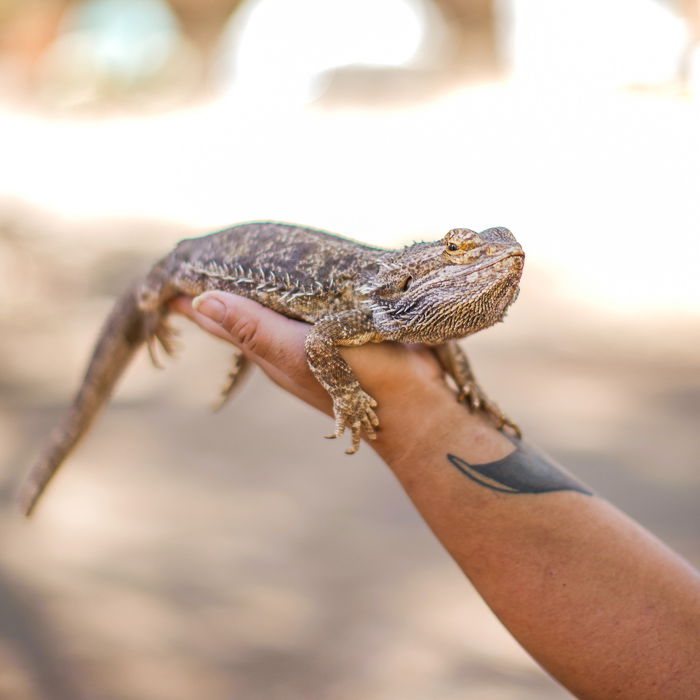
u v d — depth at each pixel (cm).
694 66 701
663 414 190
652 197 433
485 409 76
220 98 819
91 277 296
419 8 816
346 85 741
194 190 474
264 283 85
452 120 659
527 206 425
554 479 69
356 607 122
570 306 280
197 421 187
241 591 126
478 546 69
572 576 67
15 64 808
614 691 65
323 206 433
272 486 157
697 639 64
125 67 822
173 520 145
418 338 78
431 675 112
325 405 79
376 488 157
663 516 146
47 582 126
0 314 253
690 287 298
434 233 373
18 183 474
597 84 727
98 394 99
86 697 108
